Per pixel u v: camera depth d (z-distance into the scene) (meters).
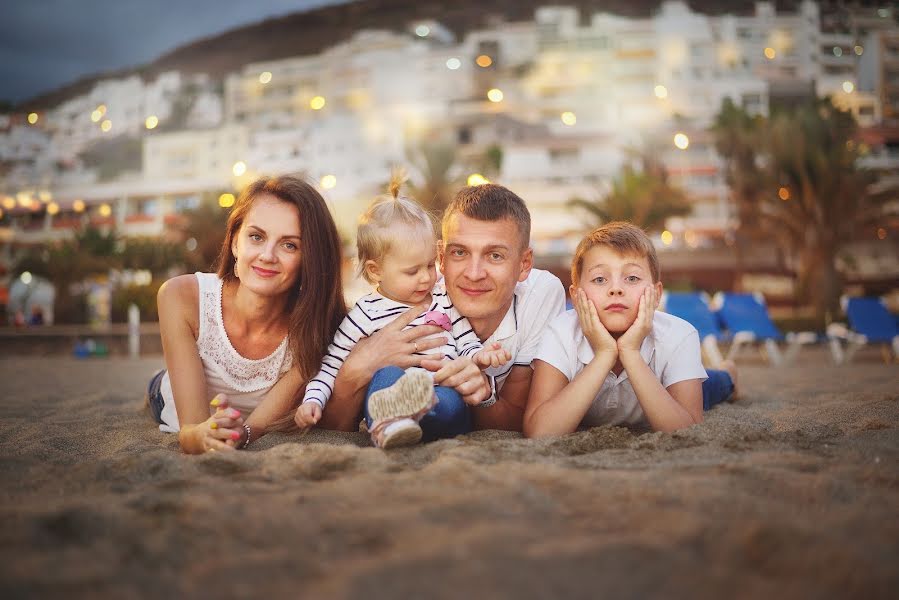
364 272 2.62
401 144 38.25
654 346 2.67
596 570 1.07
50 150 55.22
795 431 2.36
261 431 2.57
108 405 4.27
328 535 1.27
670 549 1.15
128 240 27.72
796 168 20.88
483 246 2.46
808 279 21.17
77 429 3.02
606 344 2.50
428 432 2.39
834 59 41.88
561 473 1.68
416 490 1.56
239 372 2.66
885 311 9.89
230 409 2.31
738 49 41.94
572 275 2.76
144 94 56.66
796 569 1.08
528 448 2.12
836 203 20.59
